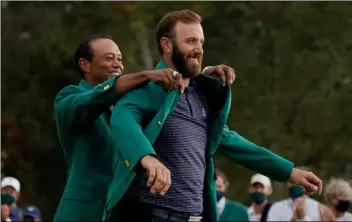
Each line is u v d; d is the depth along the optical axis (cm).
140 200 641
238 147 677
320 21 2956
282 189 2362
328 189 1291
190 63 646
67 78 2730
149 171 591
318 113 2862
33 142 2719
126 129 614
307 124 2867
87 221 739
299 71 2892
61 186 2756
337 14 2952
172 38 648
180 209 639
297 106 2867
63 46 2667
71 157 755
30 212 1439
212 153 657
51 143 2733
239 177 2700
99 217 740
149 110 633
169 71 623
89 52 782
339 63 2914
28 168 2741
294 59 2909
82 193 741
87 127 743
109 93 669
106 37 791
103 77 782
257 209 1408
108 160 747
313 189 674
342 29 2948
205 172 659
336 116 2870
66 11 2720
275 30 2945
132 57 2609
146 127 625
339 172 2850
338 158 2864
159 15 2706
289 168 674
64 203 745
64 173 2758
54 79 2739
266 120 2806
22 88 2744
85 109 699
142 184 640
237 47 2870
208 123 659
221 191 1371
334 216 1288
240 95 2806
